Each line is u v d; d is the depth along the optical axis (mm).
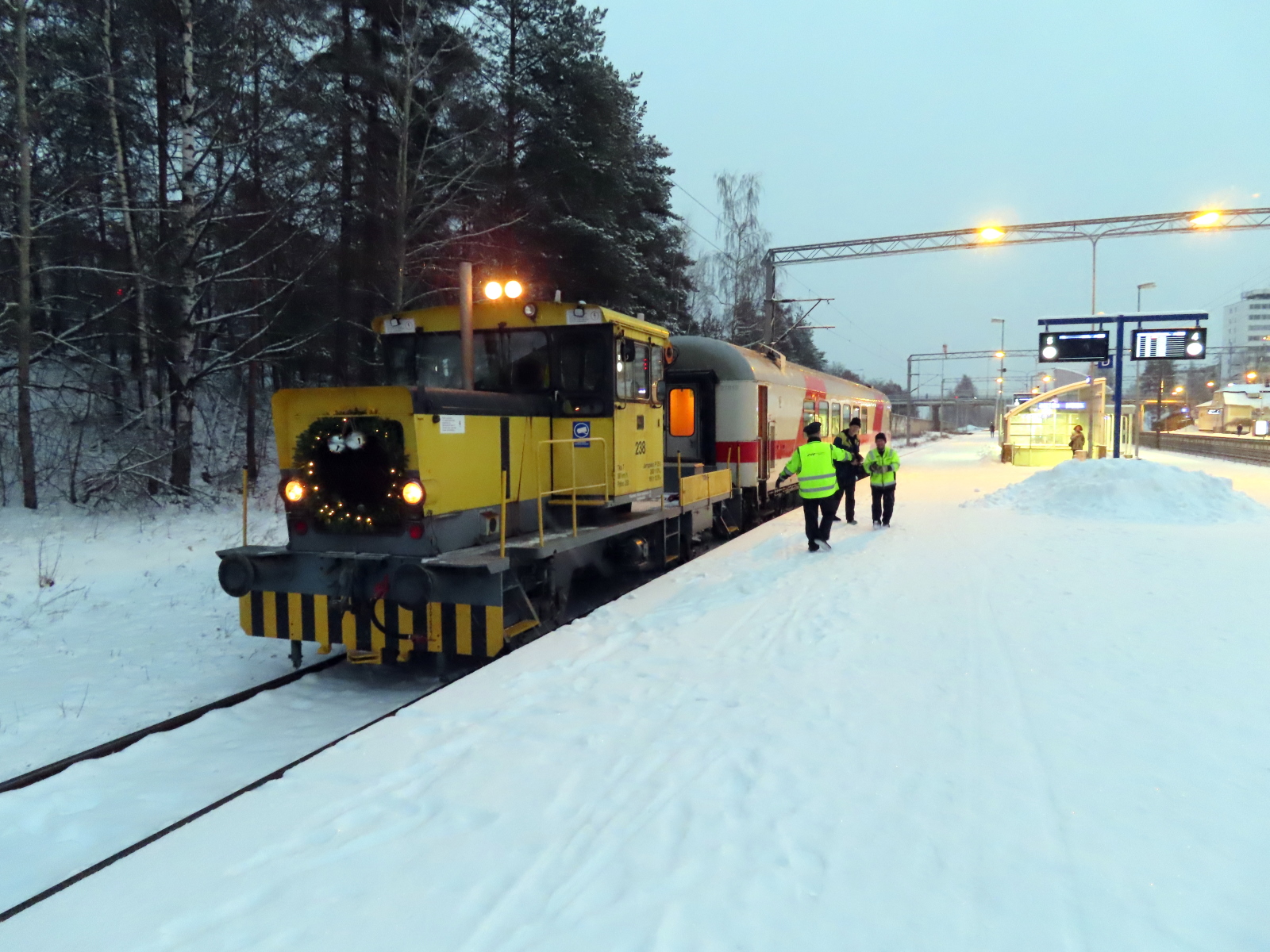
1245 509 13062
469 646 6121
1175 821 3318
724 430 13352
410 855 3188
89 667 6926
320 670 6895
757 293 36281
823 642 6145
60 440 16266
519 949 2578
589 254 19672
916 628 6461
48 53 13656
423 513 6141
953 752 4055
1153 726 4320
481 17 18422
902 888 2891
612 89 19766
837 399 20406
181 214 14156
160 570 10609
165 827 4133
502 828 3385
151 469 14352
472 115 17375
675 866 3061
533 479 7680
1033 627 6398
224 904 2869
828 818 3416
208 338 15742
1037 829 3283
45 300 14328
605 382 7715
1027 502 14930
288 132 15094
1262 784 3633
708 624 6762
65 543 11297
